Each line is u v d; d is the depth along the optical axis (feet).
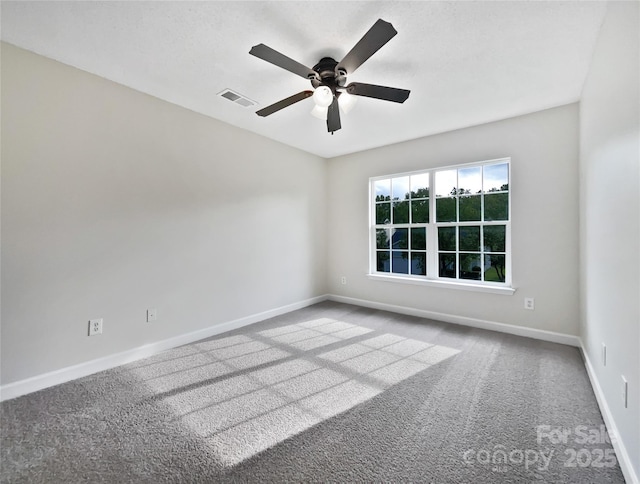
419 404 6.19
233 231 10.97
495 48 6.46
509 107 9.43
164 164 8.96
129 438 5.19
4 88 6.26
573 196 9.18
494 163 10.71
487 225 11.02
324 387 6.89
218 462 4.66
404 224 13.14
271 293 12.51
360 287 14.44
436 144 11.89
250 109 9.61
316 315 12.73
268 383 7.07
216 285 10.40
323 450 4.91
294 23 5.71
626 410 4.40
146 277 8.55
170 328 9.12
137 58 6.88
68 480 4.30
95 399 6.36
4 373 6.30
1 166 6.23
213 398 6.45
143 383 7.04
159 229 8.85
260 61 7.00
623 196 4.57
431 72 7.40
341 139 12.55
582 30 5.87
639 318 3.90
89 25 5.77
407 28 5.84
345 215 14.93
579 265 9.07
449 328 10.94
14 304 6.40
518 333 10.19
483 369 7.72
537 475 4.38
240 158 11.21
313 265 14.75
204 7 5.31
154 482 4.28
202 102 9.11
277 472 4.46
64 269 7.07
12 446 4.96
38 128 6.68
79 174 7.29
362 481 4.29
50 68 6.86
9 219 6.33
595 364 6.73
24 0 5.11
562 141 9.32
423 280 12.22
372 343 9.53
